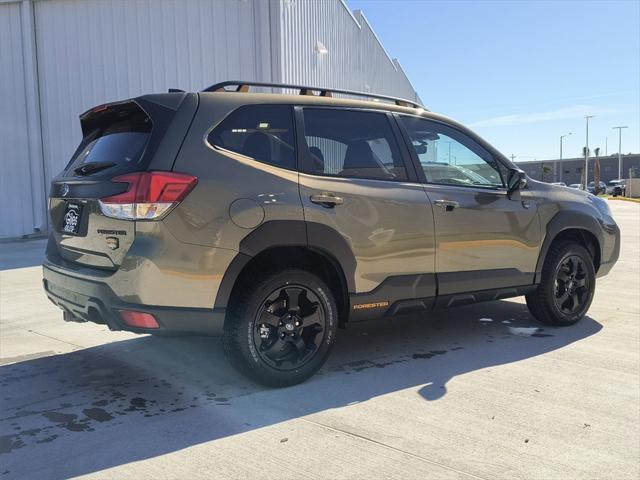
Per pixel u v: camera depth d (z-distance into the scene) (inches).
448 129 194.9
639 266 384.2
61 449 119.2
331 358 181.3
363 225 159.8
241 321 145.2
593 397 148.3
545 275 210.4
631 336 206.5
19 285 316.5
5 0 568.7
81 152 171.3
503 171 204.7
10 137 577.9
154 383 158.9
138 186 133.0
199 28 564.7
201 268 136.2
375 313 166.9
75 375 165.6
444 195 179.8
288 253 155.9
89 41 574.6
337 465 112.7
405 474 109.3
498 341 200.4
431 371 168.6
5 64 576.1
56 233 163.8
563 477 108.9
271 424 131.7
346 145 166.4
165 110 143.4
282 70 557.0
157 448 119.8
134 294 132.4
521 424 132.0
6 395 149.9
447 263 179.2
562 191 219.3
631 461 115.3
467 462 114.2
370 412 138.5
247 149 148.5
